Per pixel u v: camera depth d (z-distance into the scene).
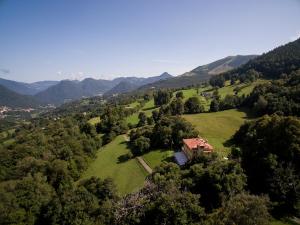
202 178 65.19
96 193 76.31
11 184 81.62
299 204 55.72
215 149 98.12
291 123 69.81
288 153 64.56
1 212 69.50
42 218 71.06
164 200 56.47
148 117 165.00
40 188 81.94
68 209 66.75
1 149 146.00
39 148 137.38
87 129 160.75
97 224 62.06
